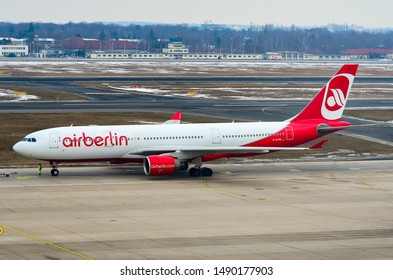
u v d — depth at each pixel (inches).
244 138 6707.7
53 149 6166.3
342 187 5915.4
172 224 4478.3
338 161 7460.6
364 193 5659.5
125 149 6358.3
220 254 3742.6
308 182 6156.5
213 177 6392.7
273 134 6781.5
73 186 5802.2
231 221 4586.6
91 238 4079.7
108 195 5433.1
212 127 6673.2
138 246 3902.6
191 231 4288.9
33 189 5644.7
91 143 6259.8
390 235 4247.0
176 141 6505.9
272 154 7829.7
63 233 4200.3
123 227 4375.0
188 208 4992.6
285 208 5036.9
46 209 4896.7
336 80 6948.8
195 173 6397.6
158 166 6102.4
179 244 3959.2
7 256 3656.5
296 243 4015.8
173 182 6077.8
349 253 3796.8
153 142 6432.1
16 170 6628.9
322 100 6958.7
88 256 3676.2
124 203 5137.8
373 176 6515.8
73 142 6215.6
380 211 4977.9
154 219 4618.6
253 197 5433.1
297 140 6870.1
